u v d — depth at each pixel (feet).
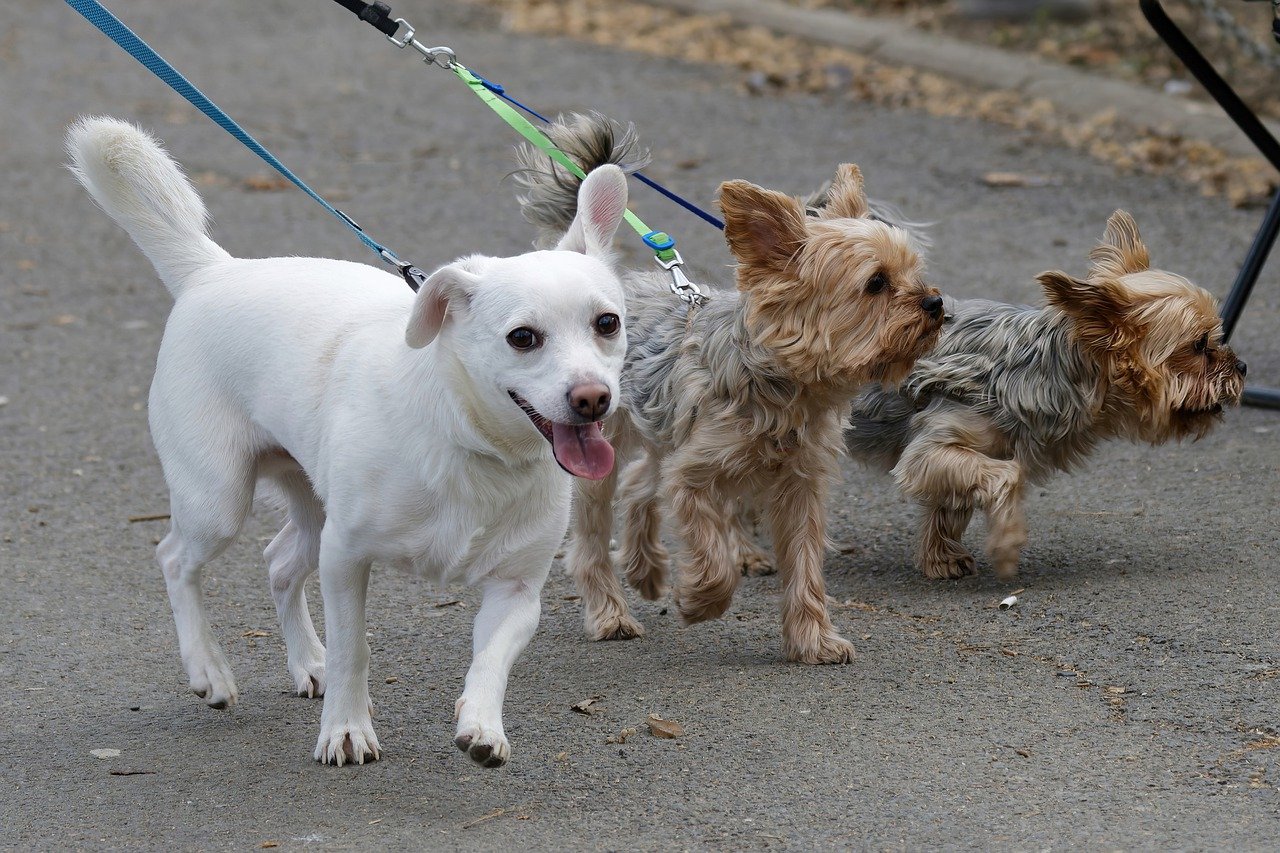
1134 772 16.25
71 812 16.20
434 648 20.84
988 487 21.47
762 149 46.75
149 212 18.83
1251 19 53.36
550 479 16.16
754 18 61.05
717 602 20.02
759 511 21.34
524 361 14.93
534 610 16.43
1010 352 22.49
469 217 42.55
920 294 18.89
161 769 17.21
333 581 16.58
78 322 36.70
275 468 18.58
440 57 22.72
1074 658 19.42
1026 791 15.90
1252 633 19.66
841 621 21.44
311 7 68.69
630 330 21.52
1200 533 23.48
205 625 18.72
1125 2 57.77
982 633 20.56
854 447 24.23
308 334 17.12
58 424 30.58
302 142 49.98
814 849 14.87
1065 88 50.08
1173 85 49.26
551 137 23.30
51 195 46.60
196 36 64.28
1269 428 27.89
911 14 59.41
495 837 15.35
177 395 17.99
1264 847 14.48
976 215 40.57
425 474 15.65
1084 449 23.24
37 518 26.02
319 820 15.84
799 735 17.57
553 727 18.13
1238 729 17.13
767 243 19.01
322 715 17.71
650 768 16.88
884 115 50.11
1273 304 33.91
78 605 22.53
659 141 47.80
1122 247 23.07
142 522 25.93
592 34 62.03
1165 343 21.72
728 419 19.51
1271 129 44.80
